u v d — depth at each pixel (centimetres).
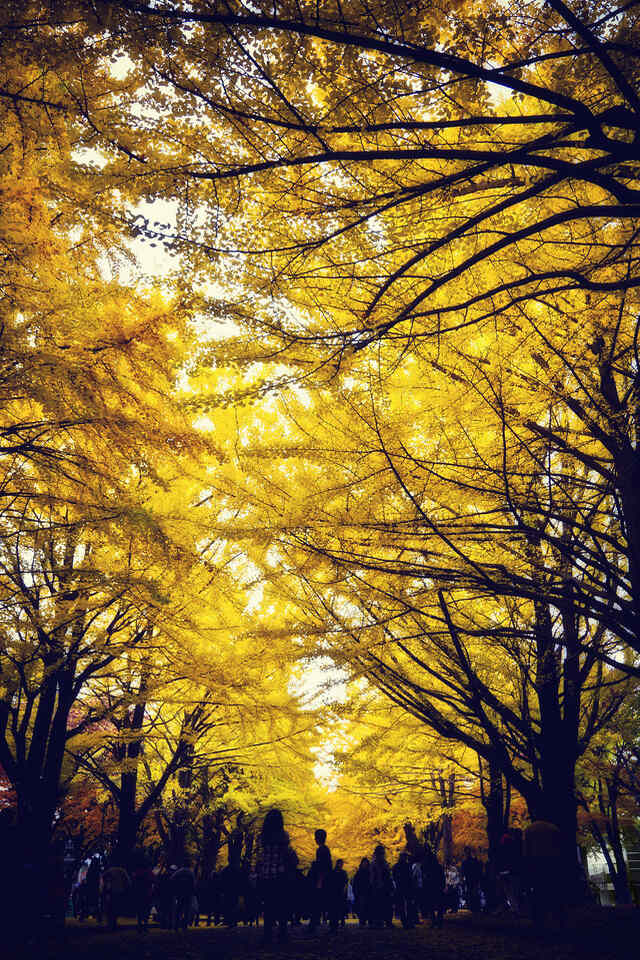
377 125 407
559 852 861
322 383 577
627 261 512
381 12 394
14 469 700
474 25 416
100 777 1302
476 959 655
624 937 764
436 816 1708
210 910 1584
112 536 720
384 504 701
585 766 1239
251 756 1326
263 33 407
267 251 484
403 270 455
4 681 888
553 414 761
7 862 820
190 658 863
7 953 677
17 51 420
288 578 855
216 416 930
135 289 616
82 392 594
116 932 1085
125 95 454
